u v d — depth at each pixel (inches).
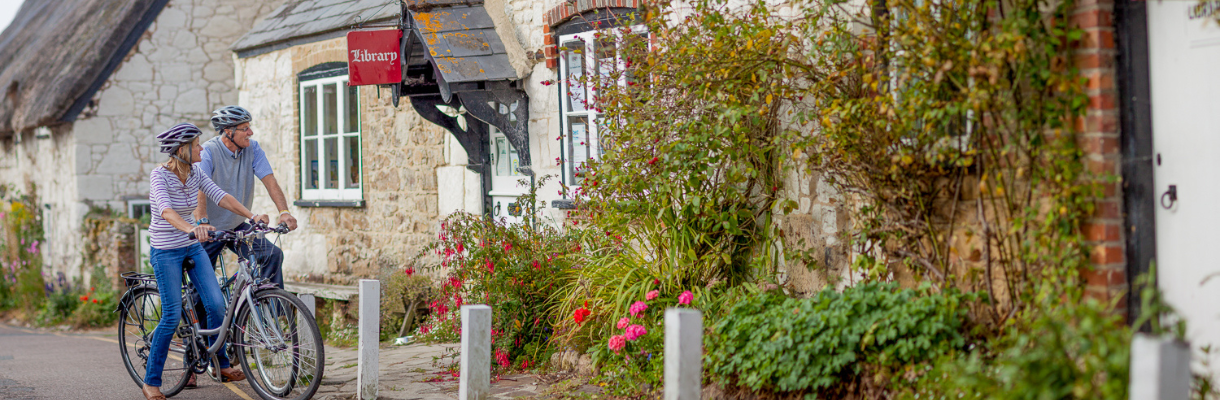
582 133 285.7
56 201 589.0
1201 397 122.2
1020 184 145.3
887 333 151.1
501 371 231.3
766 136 201.3
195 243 205.8
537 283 247.0
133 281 230.2
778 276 208.4
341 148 393.1
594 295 224.4
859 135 160.6
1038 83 140.7
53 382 261.7
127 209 545.0
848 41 169.5
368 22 353.1
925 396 139.9
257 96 434.0
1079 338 106.5
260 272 223.1
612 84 232.2
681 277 214.8
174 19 549.6
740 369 169.5
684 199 208.4
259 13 571.5
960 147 148.4
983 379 117.7
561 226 290.0
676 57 194.5
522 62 300.5
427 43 292.0
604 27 267.9
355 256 390.3
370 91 379.2
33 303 573.0
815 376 156.0
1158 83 135.1
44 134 597.9
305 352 192.2
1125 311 138.5
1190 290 132.0
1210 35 127.6
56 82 537.6
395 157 369.7
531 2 302.4
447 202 347.9
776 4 203.5
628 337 188.7
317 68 390.0
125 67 540.1
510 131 302.7
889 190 162.2
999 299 149.6
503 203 325.4
